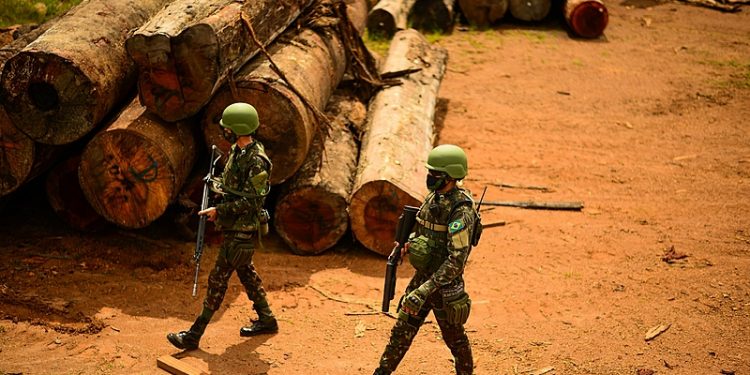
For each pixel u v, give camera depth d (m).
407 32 48.66
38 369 22.05
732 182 39.97
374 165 30.77
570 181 40.00
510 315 26.91
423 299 19.38
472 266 30.67
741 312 27.30
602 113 50.44
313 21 36.59
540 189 38.78
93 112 26.66
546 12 68.88
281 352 23.80
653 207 37.03
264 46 31.48
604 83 56.25
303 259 30.56
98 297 26.23
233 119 22.06
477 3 67.81
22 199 32.44
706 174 41.09
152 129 27.16
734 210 36.56
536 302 27.88
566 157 43.19
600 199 37.91
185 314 25.70
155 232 31.17
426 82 41.97
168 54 26.06
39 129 26.80
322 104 33.69
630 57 62.56
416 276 20.62
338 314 26.47
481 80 55.69
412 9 66.00
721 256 31.81
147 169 27.20
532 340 25.28
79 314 24.98
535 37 66.75
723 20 74.12
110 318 25.03
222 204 22.22
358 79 39.75
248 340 24.36
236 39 27.89
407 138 33.75
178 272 28.39
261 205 22.86
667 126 48.38
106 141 27.03
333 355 23.84
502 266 30.70
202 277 28.28
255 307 24.44
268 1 31.12
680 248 32.59
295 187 30.05
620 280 29.73
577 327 26.20
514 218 35.41
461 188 20.25
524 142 45.16
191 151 28.97
